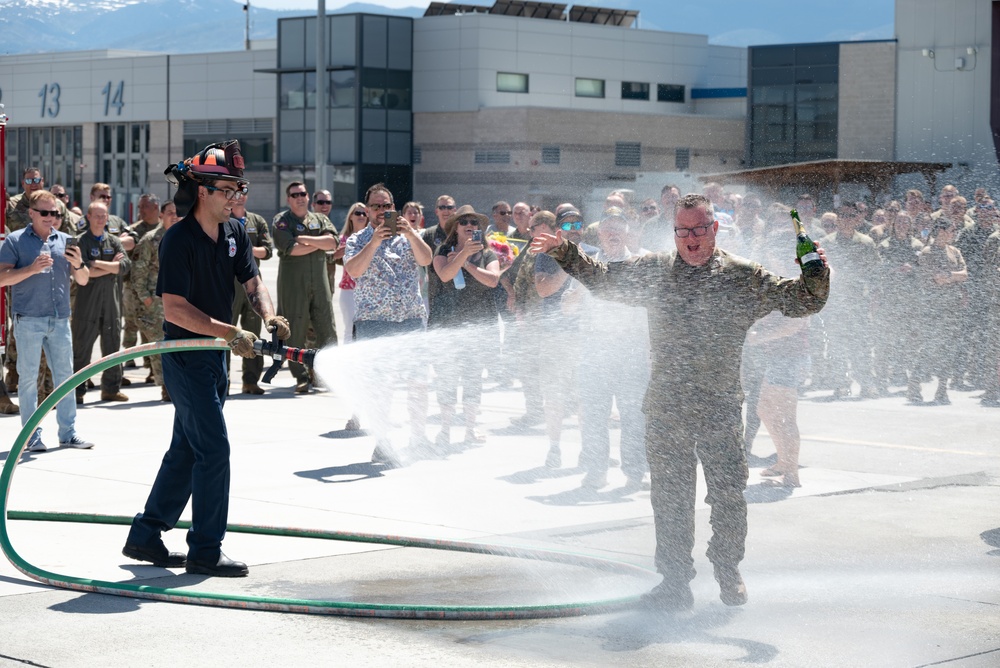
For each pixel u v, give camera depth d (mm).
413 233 8586
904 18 38625
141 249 11953
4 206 10766
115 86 62781
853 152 40219
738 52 60344
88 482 8078
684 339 5129
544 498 7656
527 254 9148
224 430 5785
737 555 5258
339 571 5938
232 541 6523
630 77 56875
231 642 4812
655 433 5227
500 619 5160
